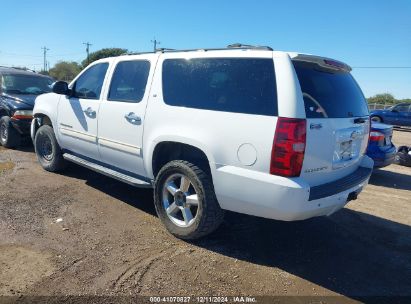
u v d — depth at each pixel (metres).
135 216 4.81
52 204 5.04
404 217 5.52
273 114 3.38
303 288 3.44
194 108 3.95
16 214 4.64
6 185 5.71
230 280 3.48
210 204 3.89
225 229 4.57
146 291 3.21
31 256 3.64
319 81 3.77
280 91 3.39
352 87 4.38
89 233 4.24
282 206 3.36
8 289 3.10
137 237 4.21
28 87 9.36
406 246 4.48
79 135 5.52
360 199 6.33
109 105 4.95
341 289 3.47
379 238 4.67
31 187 5.69
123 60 5.03
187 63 4.20
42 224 4.40
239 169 3.56
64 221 4.52
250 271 3.66
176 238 4.23
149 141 4.38
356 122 4.12
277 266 3.80
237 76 3.71
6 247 3.79
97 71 5.46
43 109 6.32
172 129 4.09
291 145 3.29
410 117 21.55
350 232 4.79
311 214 3.52
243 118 3.54
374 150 7.53
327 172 3.71
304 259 3.99
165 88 4.31
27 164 7.06
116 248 3.93
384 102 44.78
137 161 4.65
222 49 3.94
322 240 4.48
